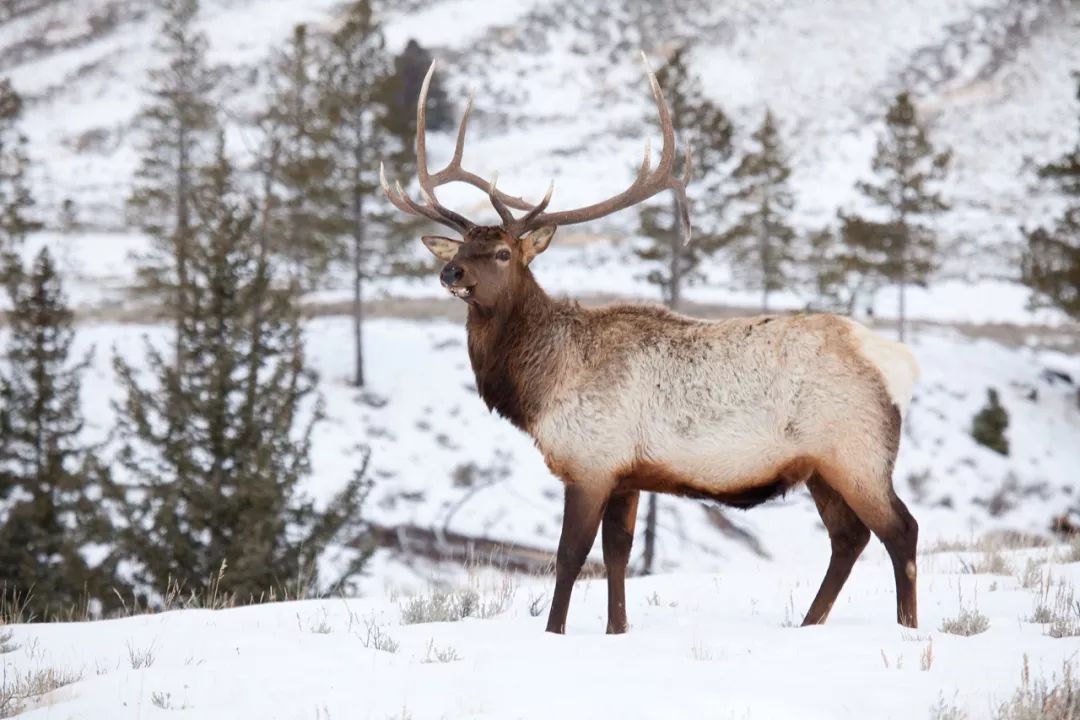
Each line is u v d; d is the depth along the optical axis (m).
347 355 120.44
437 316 141.50
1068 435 124.44
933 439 117.00
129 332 121.31
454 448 102.56
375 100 110.12
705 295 170.75
